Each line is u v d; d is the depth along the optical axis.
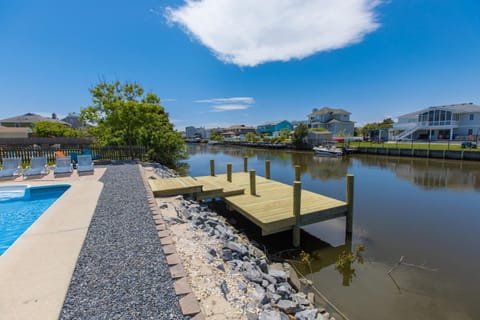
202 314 2.02
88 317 1.92
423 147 26.34
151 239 3.46
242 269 3.38
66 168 9.42
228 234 4.95
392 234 6.60
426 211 8.56
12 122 38.78
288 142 41.25
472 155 20.56
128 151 14.72
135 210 4.79
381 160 24.23
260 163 23.67
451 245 5.92
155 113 17.11
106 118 15.15
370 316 3.53
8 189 7.24
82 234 3.62
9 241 4.20
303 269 4.89
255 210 6.23
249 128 81.19
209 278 2.77
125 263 2.79
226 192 7.54
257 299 2.63
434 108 34.78
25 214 5.64
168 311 2.02
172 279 2.51
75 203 5.25
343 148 29.62
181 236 3.91
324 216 6.20
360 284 4.35
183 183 7.45
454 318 3.51
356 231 6.79
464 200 10.00
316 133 38.25
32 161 9.35
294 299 3.23
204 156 32.06
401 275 4.66
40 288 2.30
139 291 2.28
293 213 5.84
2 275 2.53
